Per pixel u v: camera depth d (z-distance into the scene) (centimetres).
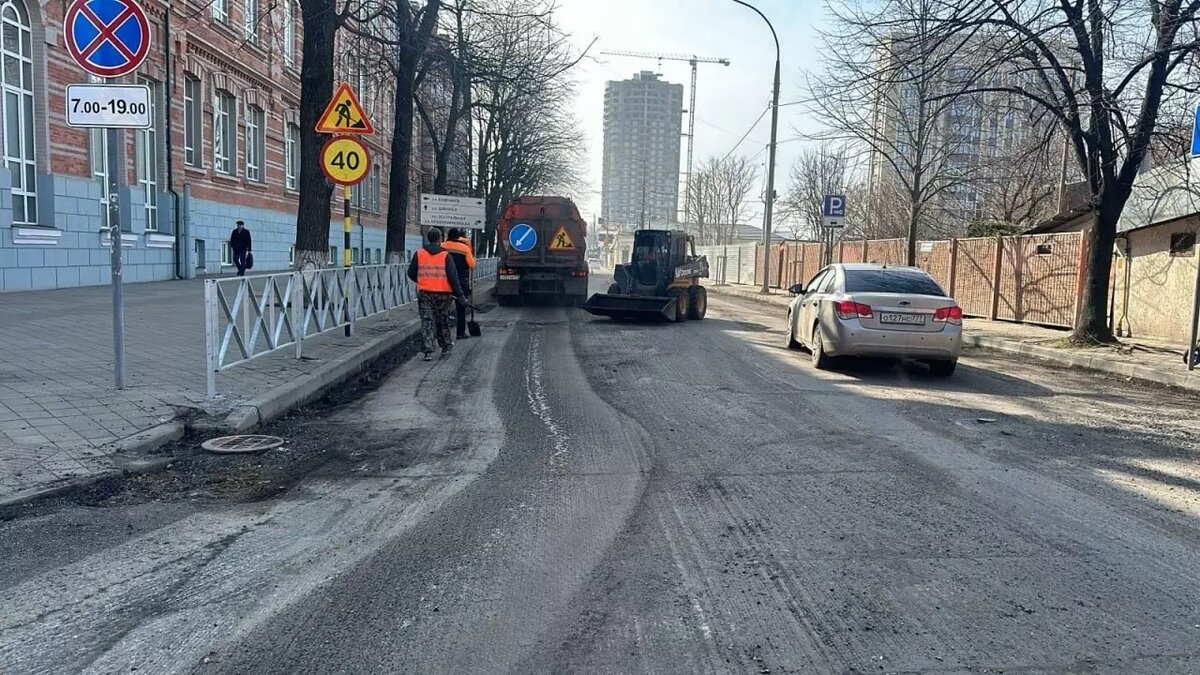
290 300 1059
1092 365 1304
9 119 1703
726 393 995
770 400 952
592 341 1516
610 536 504
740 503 570
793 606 411
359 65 2031
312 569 450
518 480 620
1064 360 1373
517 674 345
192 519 528
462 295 1302
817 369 1200
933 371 1177
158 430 696
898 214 3478
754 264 4234
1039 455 716
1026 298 1952
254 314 936
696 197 7644
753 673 347
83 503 554
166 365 975
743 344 1502
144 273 2220
